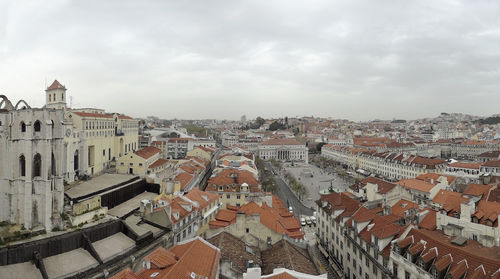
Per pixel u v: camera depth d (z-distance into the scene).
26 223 72.69
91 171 131.38
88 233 69.12
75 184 105.94
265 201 127.38
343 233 95.50
